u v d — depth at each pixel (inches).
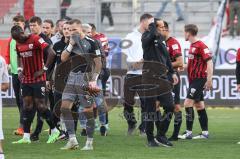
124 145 1218.0
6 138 1358.3
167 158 1026.1
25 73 1241.4
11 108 2199.8
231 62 2297.0
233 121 1793.8
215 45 2335.1
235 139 1349.7
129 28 2714.1
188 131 1368.1
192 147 1190.9
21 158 1022.4
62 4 2726.4
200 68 1334.9
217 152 1114.7
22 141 1259.2
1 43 2250.2
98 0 2662.4
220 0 2684.5
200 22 2726.4
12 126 1647.4
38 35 1295.5
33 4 2640.3
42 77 1243.2
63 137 1304.1
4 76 982.4
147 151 1119.6
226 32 2566.4
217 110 2151.8
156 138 1209.4
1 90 984.3
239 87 1254.3
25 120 1258.0
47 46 1210.6
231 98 2213.3
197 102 1374.3
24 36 1222.3
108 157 1034.1
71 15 2691.9
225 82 2212.1
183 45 2226.9
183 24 2694.4
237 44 2317.9
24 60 1234.0
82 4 2719.0
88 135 1138.7
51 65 1280.8
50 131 1280.8
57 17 2655.0
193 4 2736.2
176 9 2694.4
